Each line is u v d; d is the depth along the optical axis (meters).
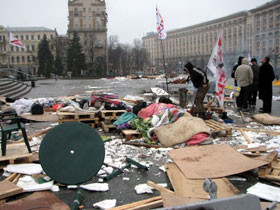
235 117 9.60
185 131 6.15
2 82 22.02
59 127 4.19
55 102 13.23
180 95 11.30
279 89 20.41
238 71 10.64
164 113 6.89
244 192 3.96
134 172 4.77
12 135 7.16
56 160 4.08
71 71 76.38
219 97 9.61
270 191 3.82
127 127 7.22
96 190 4.06
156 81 40.81
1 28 97.81
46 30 102.88
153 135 6.58
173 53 105.50
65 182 4.01
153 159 5.39
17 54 100.69
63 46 89.00
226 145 5.26
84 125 4.27
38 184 4.17
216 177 4.11
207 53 84.50
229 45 71.31
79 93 20.83
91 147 4.21
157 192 4.03
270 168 4.46
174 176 4.25
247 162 4.46
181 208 1.94
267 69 10.20
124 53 99.25
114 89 24.27
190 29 92.12
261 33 59.03
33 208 3.48
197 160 4.68
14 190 3.83
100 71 76.50
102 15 87.25
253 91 11.95
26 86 27.12
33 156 5.41
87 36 85.31
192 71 8.22
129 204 3.54
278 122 8.16
